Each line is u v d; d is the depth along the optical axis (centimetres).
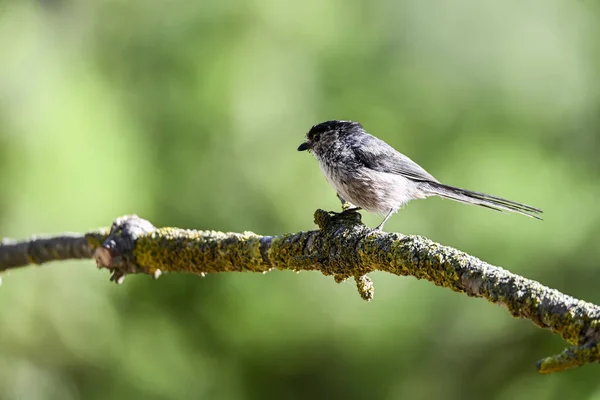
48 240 834
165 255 710
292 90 1151
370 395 1071
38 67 1102
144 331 1102
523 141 1120
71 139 1051
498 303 484
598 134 1145
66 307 1094
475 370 1105
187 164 1116
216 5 1145
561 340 1110
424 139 1134
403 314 1065
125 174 1062
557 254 1073
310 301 1072
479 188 1084
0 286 1085
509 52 1133
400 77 1143
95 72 1132
